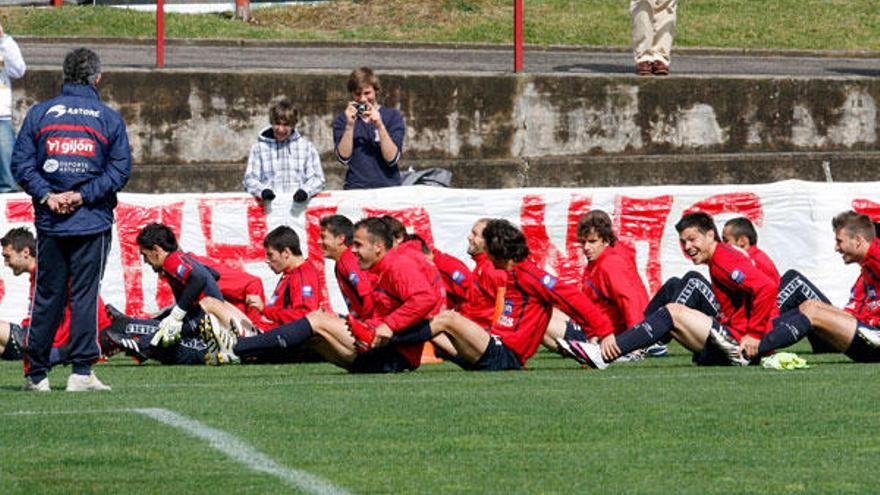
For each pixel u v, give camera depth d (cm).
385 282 3797
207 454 2484
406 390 3353
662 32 6956
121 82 6281
